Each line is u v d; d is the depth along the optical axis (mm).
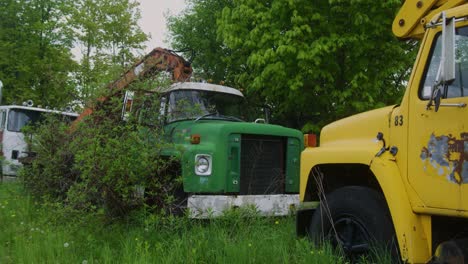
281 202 6938
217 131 6746
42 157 8609
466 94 3773
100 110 7062
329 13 9117
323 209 4852
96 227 6316
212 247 5281
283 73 8992
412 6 4832
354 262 4523
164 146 6629
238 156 6824
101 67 15805
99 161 6340
